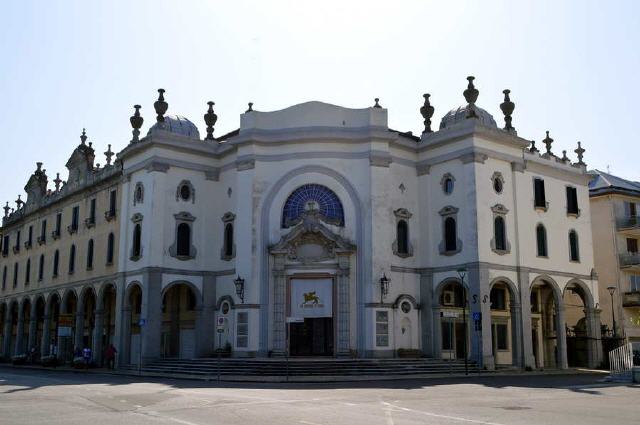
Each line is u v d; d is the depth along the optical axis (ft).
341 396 72.95
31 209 213.05
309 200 135.23
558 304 143.84
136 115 150.41
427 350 133.59
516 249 135.85
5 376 114.32
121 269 146.00
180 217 141.69
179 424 48.49
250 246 133.69
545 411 58.03
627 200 177.88
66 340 186.80
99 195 168.14
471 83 137.49
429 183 138.92
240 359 123.24
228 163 145.79
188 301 149.18
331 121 136.77
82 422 49.80
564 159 151.94
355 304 130.52
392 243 134.00
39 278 200.34
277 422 49.52
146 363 133.39
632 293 168.45
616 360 104.27
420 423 49.06
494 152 135.13
